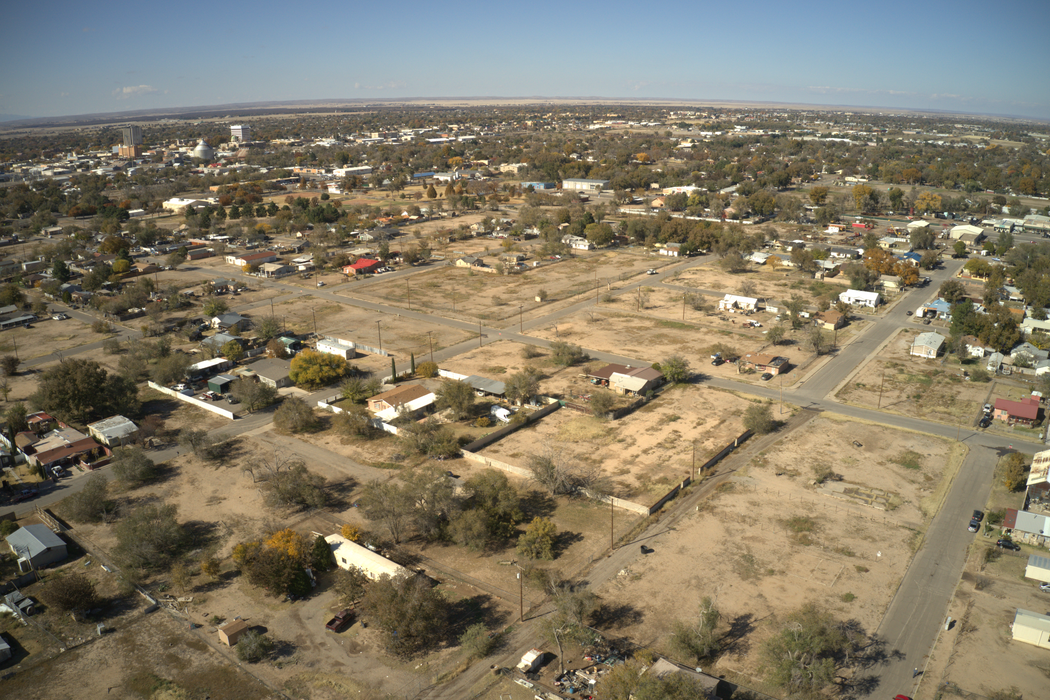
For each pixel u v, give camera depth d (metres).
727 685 48.28
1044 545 64.19
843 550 63.97
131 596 60.06
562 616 53.53
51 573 63.16
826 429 89.62
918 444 85.12
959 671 49.47
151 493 76.69
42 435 90.31
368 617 56.56
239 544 63.53
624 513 71.19
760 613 55.69
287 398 100.06
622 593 58.59
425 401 96.69
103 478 75.88
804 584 59.25
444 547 66.06
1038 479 70.81
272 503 73.88
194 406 100.94
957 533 66.44
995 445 84.50
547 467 75.25
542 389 103.62
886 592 58.09
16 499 76.06
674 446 85.38
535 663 50.34
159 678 50.34
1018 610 53.12
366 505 68.81
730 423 91.62
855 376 107.81
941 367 111.25
